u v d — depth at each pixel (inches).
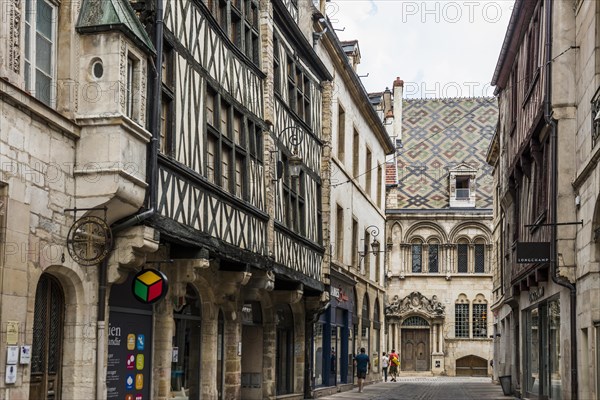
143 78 443.2
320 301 832.9
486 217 1683.1
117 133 412.5
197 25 531.2
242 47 628.4
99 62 417.7
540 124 649.0
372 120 1205.7
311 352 844.0
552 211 599.2
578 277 578.2
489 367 1644.9
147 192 443.8
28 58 385.7
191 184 507.2
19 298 361.7
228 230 568.7
